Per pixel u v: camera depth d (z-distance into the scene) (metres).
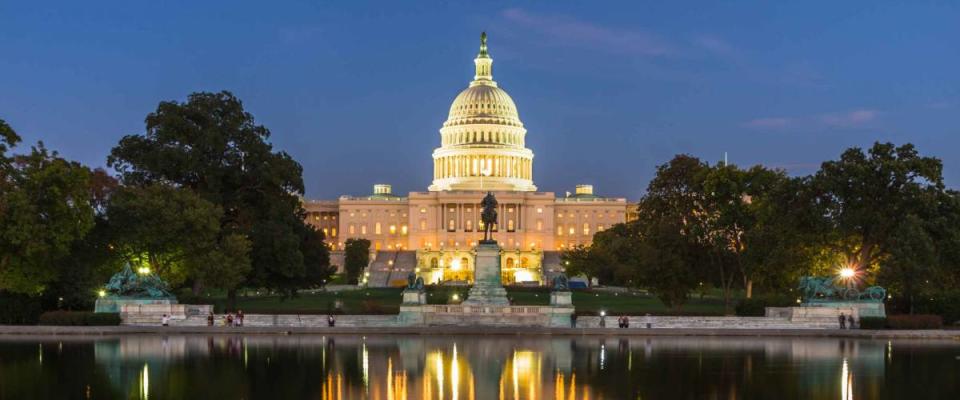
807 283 94.88
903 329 89.31
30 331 85.88
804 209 105.25
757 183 118.94
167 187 109.12
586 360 65.50
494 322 93.94
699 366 62.19
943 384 54.66
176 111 123.56
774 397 50.62
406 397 50.53
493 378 56.81
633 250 126.06
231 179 124.31
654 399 50.12
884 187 104.19
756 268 112.00
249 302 137.62
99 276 105.69
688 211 123.44
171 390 52.34
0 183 93.19
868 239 105.81
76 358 65.56
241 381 55.47
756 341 80.44
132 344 75.69
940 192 104.50
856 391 52.41
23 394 51.00
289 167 125.94
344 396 50.81
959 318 96.31
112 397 50.31
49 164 96.44
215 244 108.56
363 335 86.00
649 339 82.56
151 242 104.00
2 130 95.31
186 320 92.25
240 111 126.81
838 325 90.94
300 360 65.00
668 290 115.25
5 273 92.69
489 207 102.88
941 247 99.69
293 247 117.12
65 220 94.12
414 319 94.19
